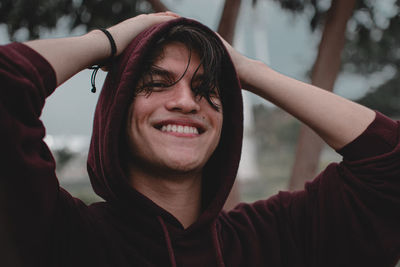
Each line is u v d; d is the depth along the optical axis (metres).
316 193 1.23
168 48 1.09
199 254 1.08
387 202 1.10
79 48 1.03
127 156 1.12
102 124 1.12
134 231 1.06
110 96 1.12
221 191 1.15
